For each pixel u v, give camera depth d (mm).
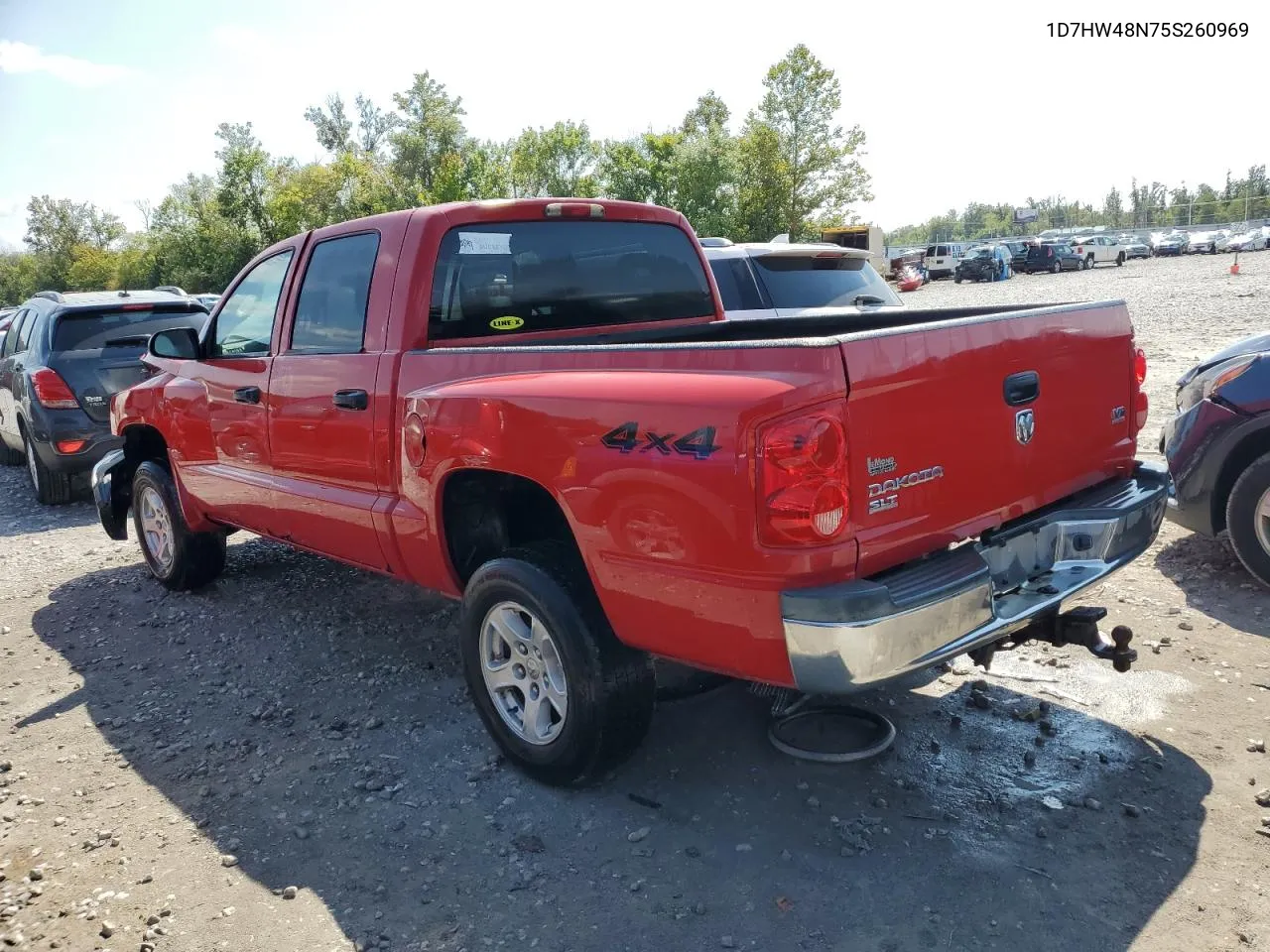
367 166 70188
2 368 9961
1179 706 3820
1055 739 3639
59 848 3344
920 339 2785
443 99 69188
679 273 4859
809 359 2590
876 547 2703
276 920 2891
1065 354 3359
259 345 4863
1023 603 3107
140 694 4613
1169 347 14508
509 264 4195
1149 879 2824
